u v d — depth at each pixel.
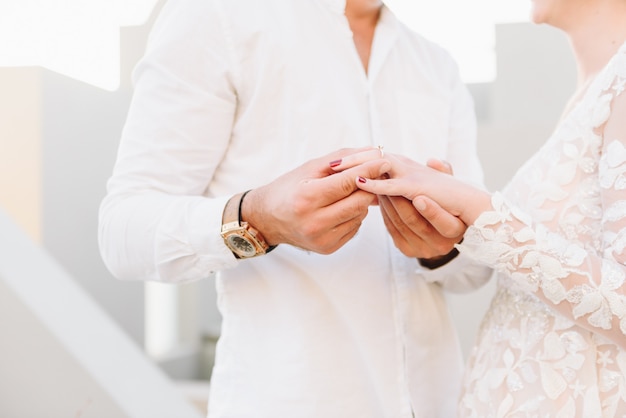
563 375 0.96
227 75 1.08
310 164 0.94
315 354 1.04
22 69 3.44
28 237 0.95
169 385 0.89
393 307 1.12
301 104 1.10
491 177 3.96
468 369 1.15
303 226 0.89
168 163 1.04
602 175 0.93
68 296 0.89
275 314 1.07
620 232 0.89
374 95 1.18
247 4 1.11
